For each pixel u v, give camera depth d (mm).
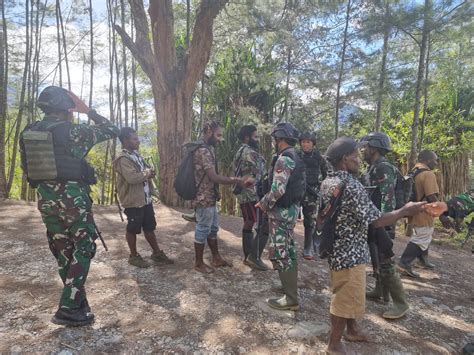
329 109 12023
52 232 2725
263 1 8984
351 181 2461
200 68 7316
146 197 3857
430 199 4324
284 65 11414
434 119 10562
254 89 11094
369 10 7926
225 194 9992
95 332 2711
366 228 2500
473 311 3727
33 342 2533
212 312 3098
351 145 2529
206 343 2689
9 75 10141
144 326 2836
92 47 9305
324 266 4477
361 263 2473
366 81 8703
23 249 4309
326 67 9820
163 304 3182
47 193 2643
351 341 2828
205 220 3777
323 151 12242
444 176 10664
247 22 9328
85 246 2756
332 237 2473
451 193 10719
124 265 3949
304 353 2648
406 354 2771
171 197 7582
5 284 3359
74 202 2664
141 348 2584
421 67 7844
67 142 2641
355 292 2451
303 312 3230
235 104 11016
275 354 2617
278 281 3826
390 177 3504
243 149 4051
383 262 3256
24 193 8828
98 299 3191
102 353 2496
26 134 2598
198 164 3645
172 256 4320
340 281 2482
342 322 2508
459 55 9219
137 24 7121
